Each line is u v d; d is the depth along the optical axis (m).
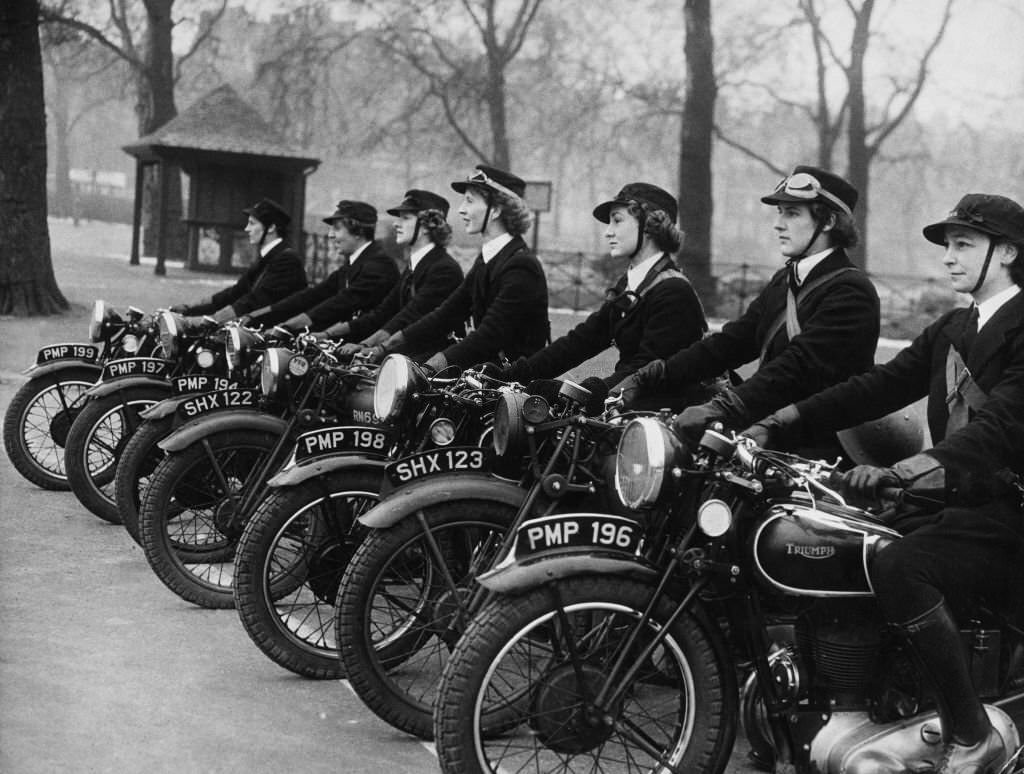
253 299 7.86
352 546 4.51
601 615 3.66
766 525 3.21
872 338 4.26
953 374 3.48
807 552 3.19
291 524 4.57
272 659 4.45
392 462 4.04
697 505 3.27
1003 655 3.36
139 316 7.39
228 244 25.89
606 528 3.22
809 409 3.70
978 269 3.43
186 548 5.46
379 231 27.83
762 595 3.38
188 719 4.01
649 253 5.15
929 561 3.17
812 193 4.29
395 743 3.92
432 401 4.33
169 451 5.20
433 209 6.55
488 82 35.06
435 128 35.88
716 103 32.97
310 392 5.22
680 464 3.19
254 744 3.83
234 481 5.50
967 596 3.24
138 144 25.55
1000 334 3.38
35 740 3.72
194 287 21.61
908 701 3.25
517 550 3.19
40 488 7.35
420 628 4.14
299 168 25.56
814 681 3.28
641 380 4.61
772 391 4.07
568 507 3.94
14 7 15.48
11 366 11.73
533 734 3.54
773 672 3.29
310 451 4.51
